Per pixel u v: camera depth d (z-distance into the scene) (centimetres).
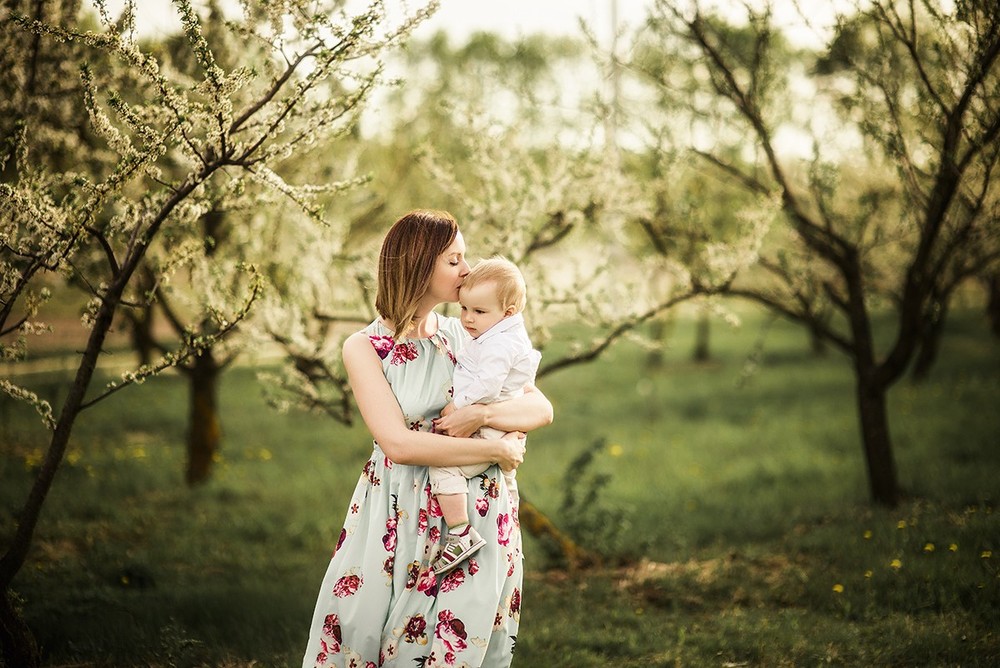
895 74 553
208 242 369
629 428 1245
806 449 996
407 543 257
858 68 536
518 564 268
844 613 459
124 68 469
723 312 609
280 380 579
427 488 259
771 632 422
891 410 1109
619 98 638
